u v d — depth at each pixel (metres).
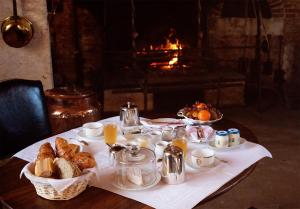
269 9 5.04
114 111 4.48
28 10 3.21
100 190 1.43
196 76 4.75
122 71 4.91
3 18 3.14
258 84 4.59
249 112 4.61
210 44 5.26
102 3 4.66
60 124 2.80
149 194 1.40
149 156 1.52
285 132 3.97
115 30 4.91
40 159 1.43
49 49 3.35
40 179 1.33
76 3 4.59
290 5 4.84
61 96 2.79
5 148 2.26
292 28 4.93
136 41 5.00
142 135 1.91
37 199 1.38
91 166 1.44
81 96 2.82
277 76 5.16
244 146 1.86
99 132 1.99
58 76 4.55
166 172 1.47
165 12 4.97
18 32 3.08
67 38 4.83
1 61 3.21
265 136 3.86
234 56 5.34
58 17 4.72
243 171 1.60
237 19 5.22
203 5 5.01
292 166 3.19
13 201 1.37
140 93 4.52
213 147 1.81
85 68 5.05
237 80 4.79
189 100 4.83
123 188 1.43
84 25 4.87
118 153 1.55
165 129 1.92
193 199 1.37
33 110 2.35
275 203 2.63
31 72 3.33
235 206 2.61
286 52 5.01
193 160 1.62
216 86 4.72
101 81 4.66
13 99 2.30
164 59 4.97
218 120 2.14
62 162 1.38
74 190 1.37
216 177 1.54
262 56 5.21
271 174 3.05
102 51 4.57
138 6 4.85
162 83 4.53
